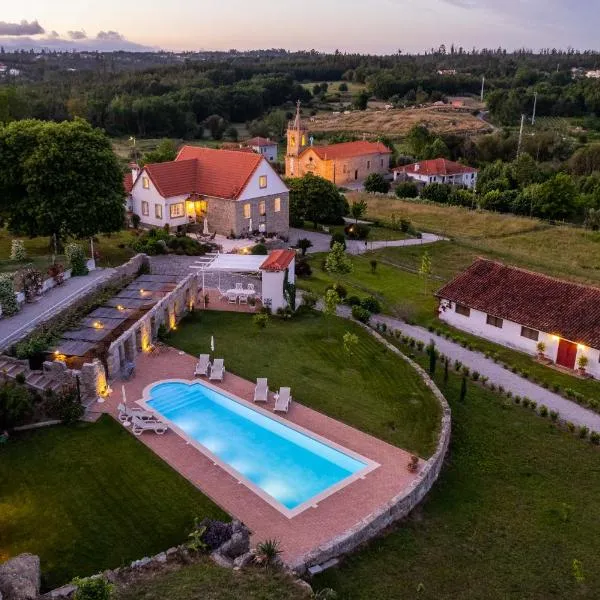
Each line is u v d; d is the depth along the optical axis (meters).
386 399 34.38
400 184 117.06
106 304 41.94
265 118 198.88
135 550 21.77
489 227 92.81
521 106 198.50
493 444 32.12
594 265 74.75
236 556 21.16
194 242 62.12
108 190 54.78
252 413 32.03
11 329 36.47
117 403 31.81
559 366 43.72
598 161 135.75
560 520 26.31
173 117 173.25
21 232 54.12
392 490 25.78
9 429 28.61
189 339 41.06
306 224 84.56
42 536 22.27
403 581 21.89
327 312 43.28
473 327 49.25
